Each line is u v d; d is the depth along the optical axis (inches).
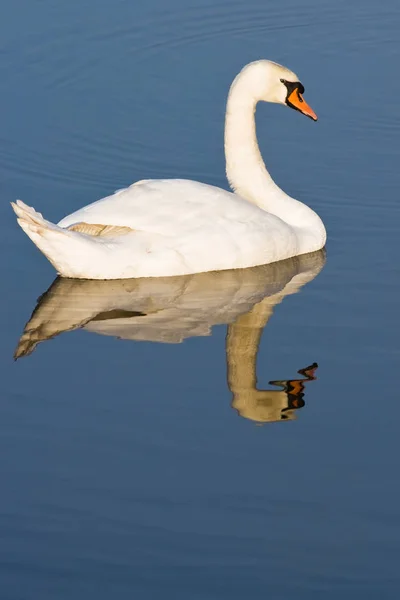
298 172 740.7
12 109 816.9
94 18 954.7
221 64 895.7
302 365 530.0
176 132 799.1
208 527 423.8
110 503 436.5
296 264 627.8
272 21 971.3
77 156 758.5
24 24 936.3
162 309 573.6
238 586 395.9
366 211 689.6
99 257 583.2
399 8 995.9
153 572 402.0
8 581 398.9
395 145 776.3
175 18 966.4
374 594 392.2
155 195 603.5
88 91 849.5
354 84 864.9
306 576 400.5
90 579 399.2
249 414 492.7
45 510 433.1
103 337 549.0
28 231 575.2
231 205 613.0
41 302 577.9
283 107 834.8
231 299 586.6
